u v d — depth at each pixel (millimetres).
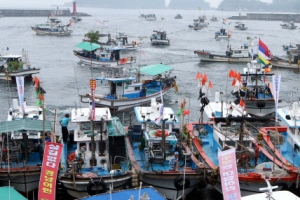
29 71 85625
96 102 62094
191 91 77625
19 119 38375
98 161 36750
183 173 34281
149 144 37406
